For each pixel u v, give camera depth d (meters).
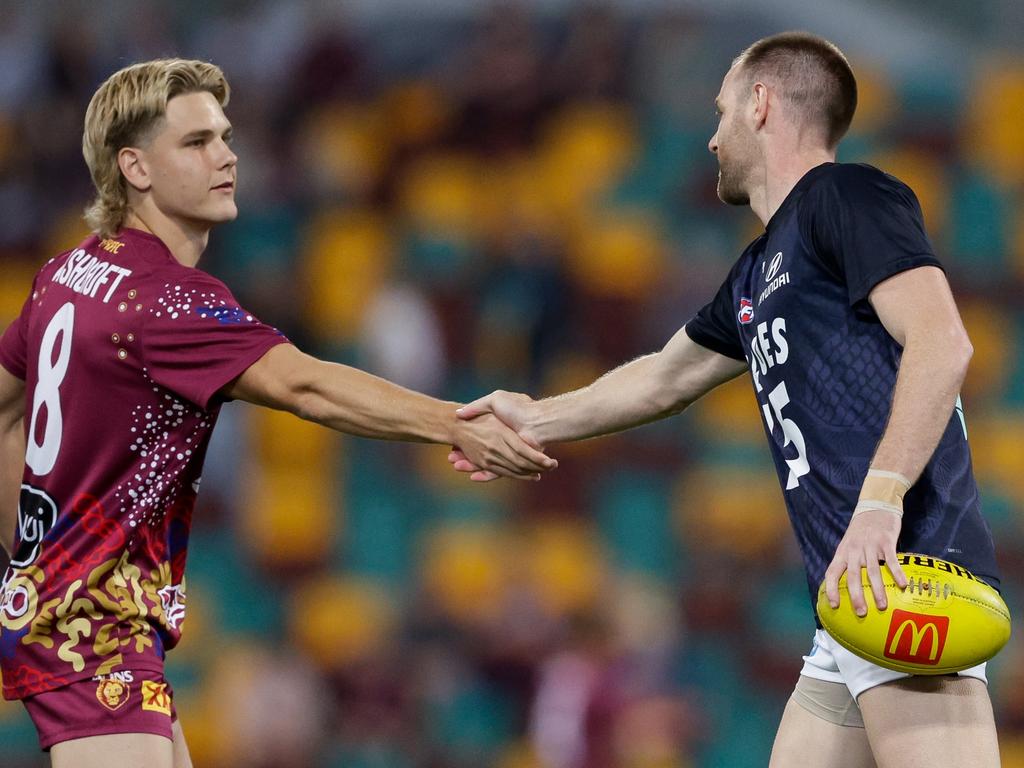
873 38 54.12
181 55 51.78
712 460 41.31
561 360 42.88
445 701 34.50
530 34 51.19
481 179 49.41
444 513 40.41
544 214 47.12
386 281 44.81
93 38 48.75
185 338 12.87
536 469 14.81
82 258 13.57
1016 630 36.38
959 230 48.38
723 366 14.63
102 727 12.65
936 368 11.03
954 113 51.94
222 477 39.59
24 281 46.16
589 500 40.47
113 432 12.96
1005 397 44.50
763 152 13.25
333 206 47.75
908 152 50.41
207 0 53.41
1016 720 34.50
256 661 35.22
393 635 36.28
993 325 46.03
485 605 36.56
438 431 14.10
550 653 34.53
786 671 36.00
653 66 51.94
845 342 12.02
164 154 13.39
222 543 39.12
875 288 11.53
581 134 49.91
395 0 54.56
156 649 13.09
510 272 43.97
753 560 38.72
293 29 52.06
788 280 12.34
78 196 47.12
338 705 34.72
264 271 44.69
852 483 11.89
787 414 12.45
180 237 13.66
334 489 40.94
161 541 13.27
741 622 37.31
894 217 11.73
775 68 13.19
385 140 50.16
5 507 14.17
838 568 11.13
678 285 44.19
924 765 11.49
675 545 39.44
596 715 31.62
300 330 43.31
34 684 12.80
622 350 43.06
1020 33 55.09
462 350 43.06
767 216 13.30
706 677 36.19
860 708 12.12
